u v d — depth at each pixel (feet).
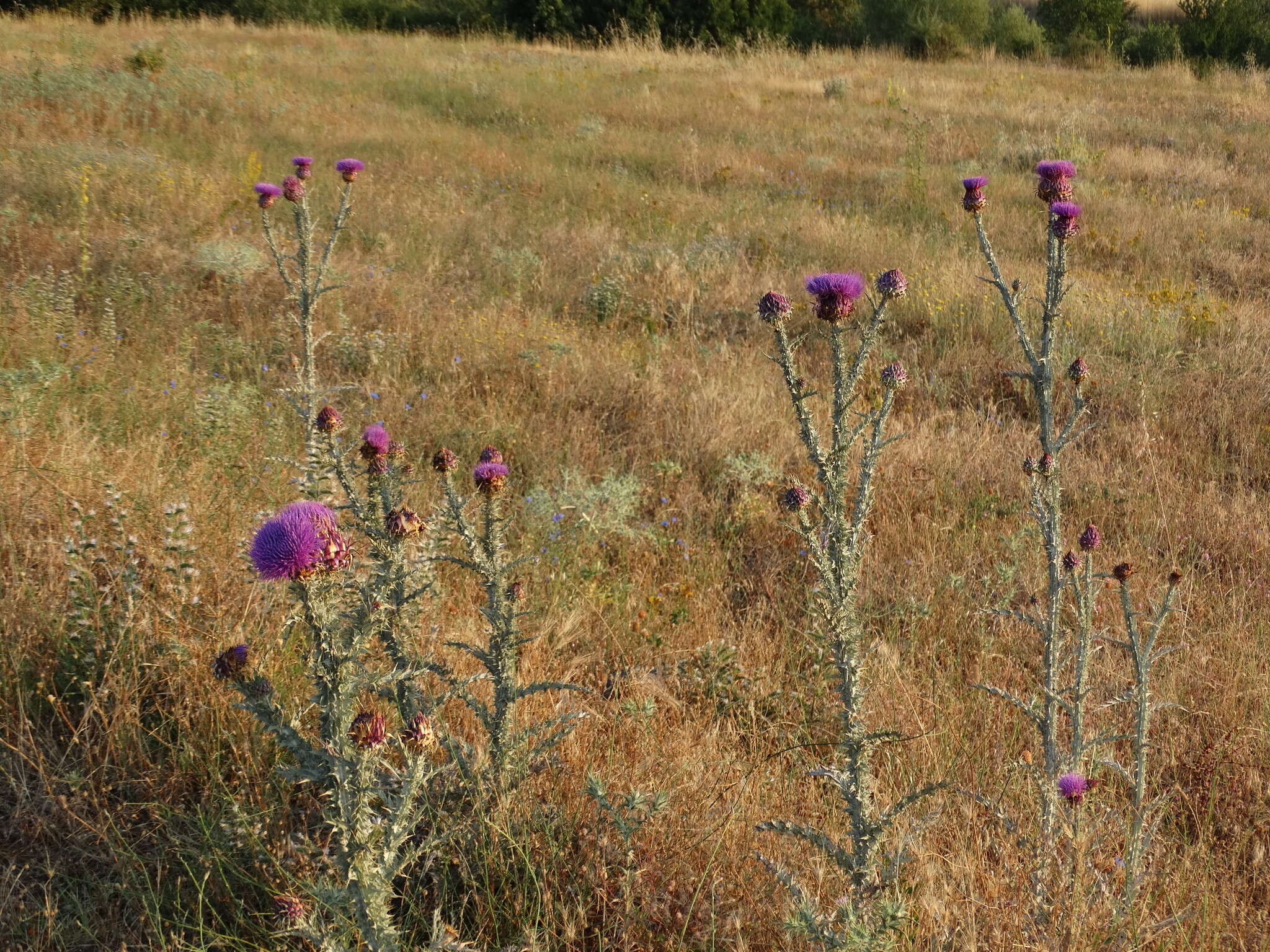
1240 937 10.14
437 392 22.74
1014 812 11.71
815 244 35.65
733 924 9.55
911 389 25.09
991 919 9.89
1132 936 9.55
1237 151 53.16
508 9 98.99
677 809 11.03
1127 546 17.80
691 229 37.27
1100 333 27.71
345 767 7.10
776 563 17.54
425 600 13.57
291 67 69.00
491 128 56.34
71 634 12.05
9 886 9.73
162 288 26.61
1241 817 12.19
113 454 16.65
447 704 12.29
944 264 32.94
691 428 21.48
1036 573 17.01
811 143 55.11
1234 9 90.89
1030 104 66.95
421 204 38.06
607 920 9.71
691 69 80.28
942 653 15.06
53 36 72.59
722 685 13.83
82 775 10.90
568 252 33.71
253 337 24.99
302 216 18.19
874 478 20.06
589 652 14.69
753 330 28.35
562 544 17.08
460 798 10.66
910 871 10.50
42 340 21.65
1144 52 93.86
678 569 17.21
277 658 12.13
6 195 33.35
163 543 13.51
